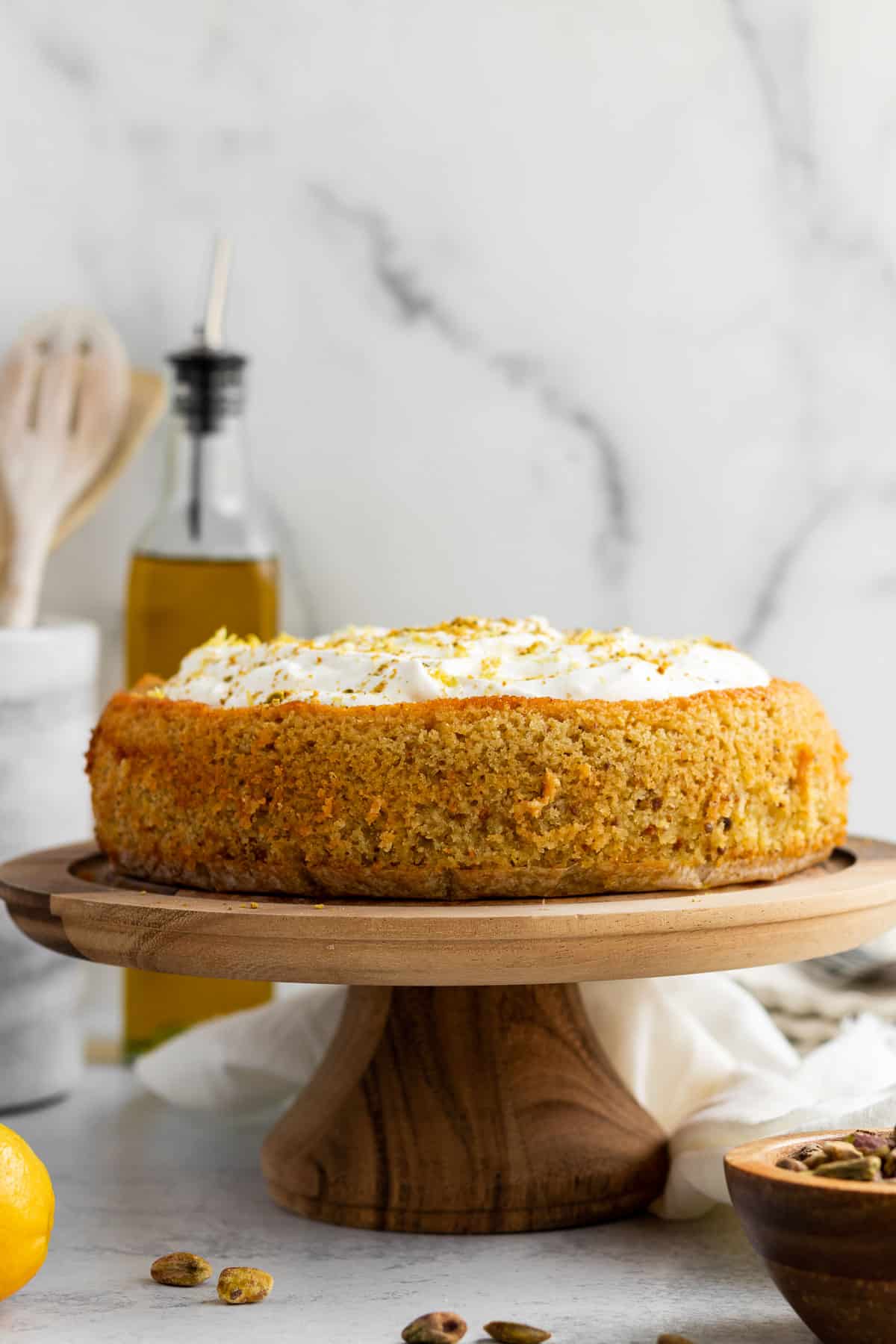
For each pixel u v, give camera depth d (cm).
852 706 103
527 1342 68
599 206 101
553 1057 80
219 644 81
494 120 101
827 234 101
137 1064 92
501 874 71
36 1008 93
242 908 70
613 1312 71
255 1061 89
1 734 92
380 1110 79
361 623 103
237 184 101
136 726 76
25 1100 93
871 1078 80
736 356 102
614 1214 79
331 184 101
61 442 97
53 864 81
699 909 69
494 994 80
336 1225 79
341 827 72
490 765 71
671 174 101
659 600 102
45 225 101
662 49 100
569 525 102
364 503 102
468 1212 77
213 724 73
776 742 75
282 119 101
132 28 101
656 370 102
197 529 95
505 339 101
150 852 75
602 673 73
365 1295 72
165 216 101
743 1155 68
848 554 102
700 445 102
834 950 72
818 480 102
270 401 102
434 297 101
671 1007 84
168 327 102
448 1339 68
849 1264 64
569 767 71
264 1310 71
